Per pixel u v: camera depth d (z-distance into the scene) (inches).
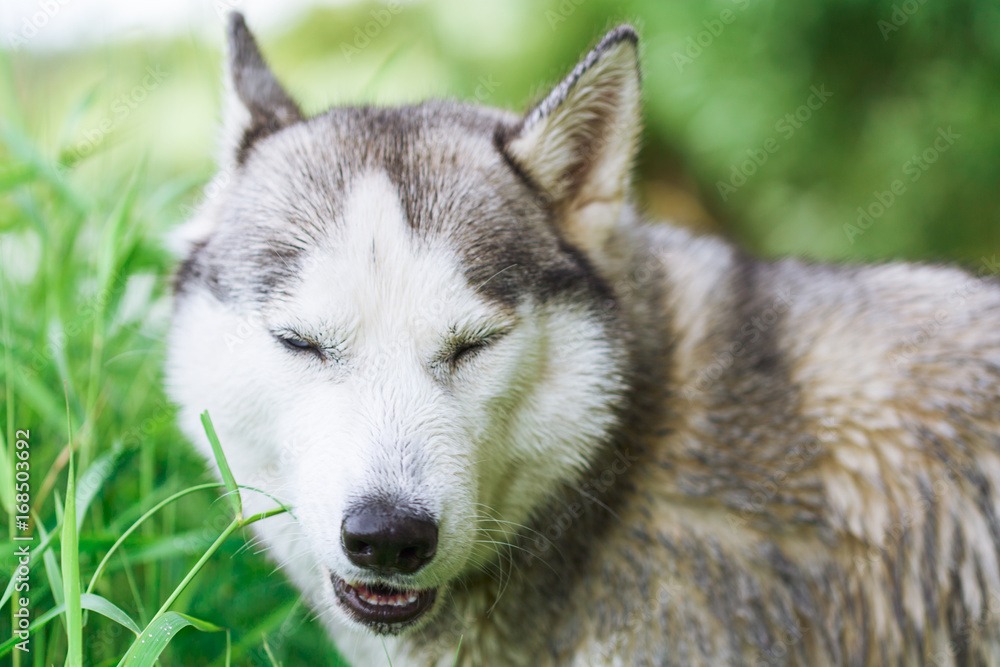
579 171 93.0
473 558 86.9
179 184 137.9
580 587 91.0
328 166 84.9
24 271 134.0
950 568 88.6
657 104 258.8
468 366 80.4
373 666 96.7
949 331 94.7
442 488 74.1
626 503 90.4
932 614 89.3
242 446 86.7
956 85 227.5
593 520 89.4
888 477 90.2
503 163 88.9
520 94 264.5
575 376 85.4
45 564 83.7
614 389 86.1
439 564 75.3
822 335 95.9
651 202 289.4
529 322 82.8
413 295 77.3
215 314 84.4
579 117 89.0
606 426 86.3
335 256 77.9
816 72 237.6
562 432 85.6
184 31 145.6
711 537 89.8
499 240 82.6
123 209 114.3
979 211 236.2
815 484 90.0
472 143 89.3
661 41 249.9
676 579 89.0
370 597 80.9
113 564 90.3
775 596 89.3
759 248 258.2
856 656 91.4
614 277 95.3
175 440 116.1
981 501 88.7
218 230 89.6
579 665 91.7
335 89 252.4
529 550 90.3
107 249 111.0
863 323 96.3
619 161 91.4
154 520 106.3
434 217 80.7
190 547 97.3
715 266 104.9
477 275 79.6
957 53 227.3
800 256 115.9
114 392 119.2
